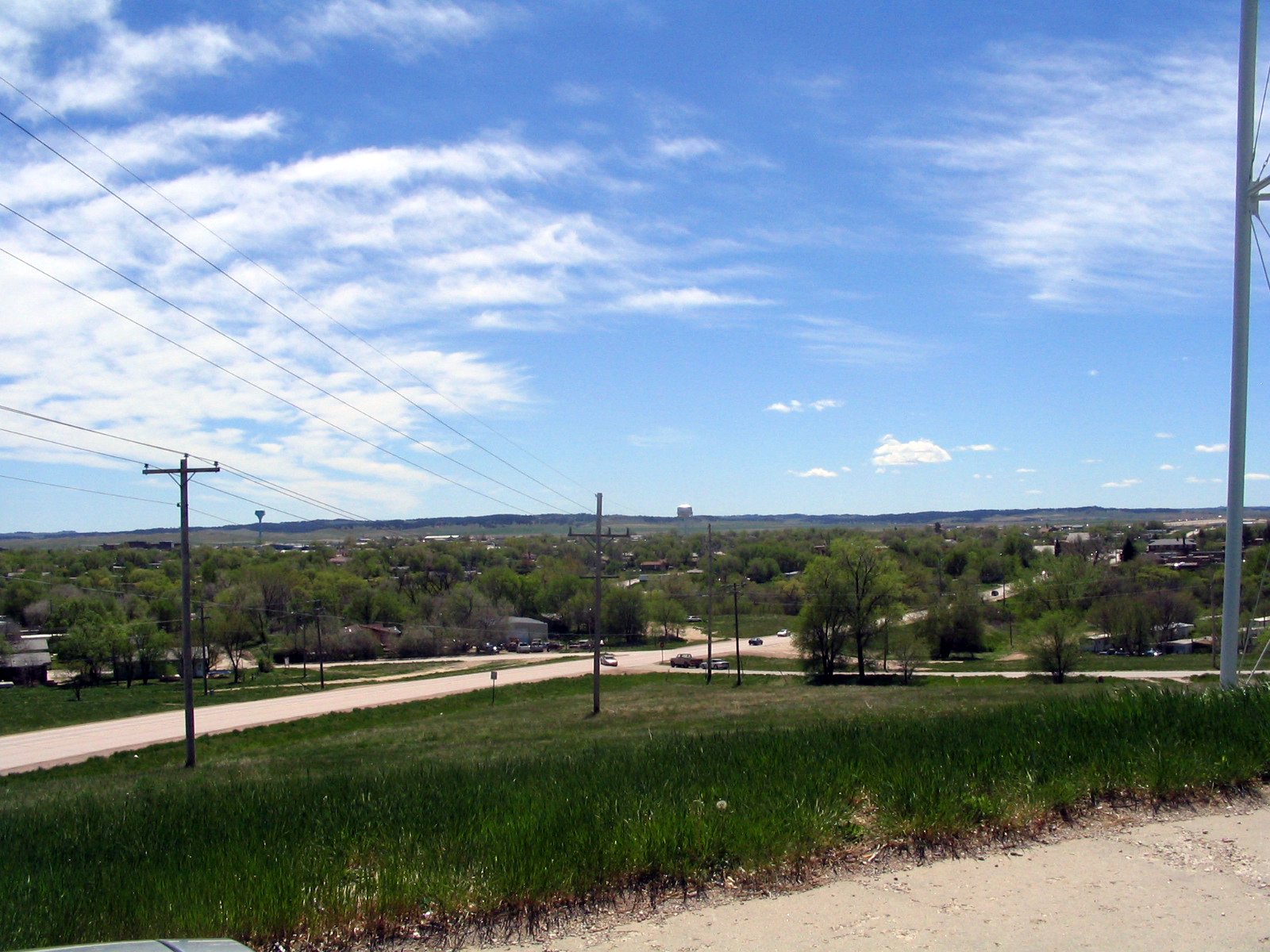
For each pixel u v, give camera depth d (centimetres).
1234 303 1296
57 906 646
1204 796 838
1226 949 518
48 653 6669
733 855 689
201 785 1600
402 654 8556
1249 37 1277
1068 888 626
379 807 914
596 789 912
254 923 598
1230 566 1272
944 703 3916
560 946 561
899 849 724
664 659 7925
